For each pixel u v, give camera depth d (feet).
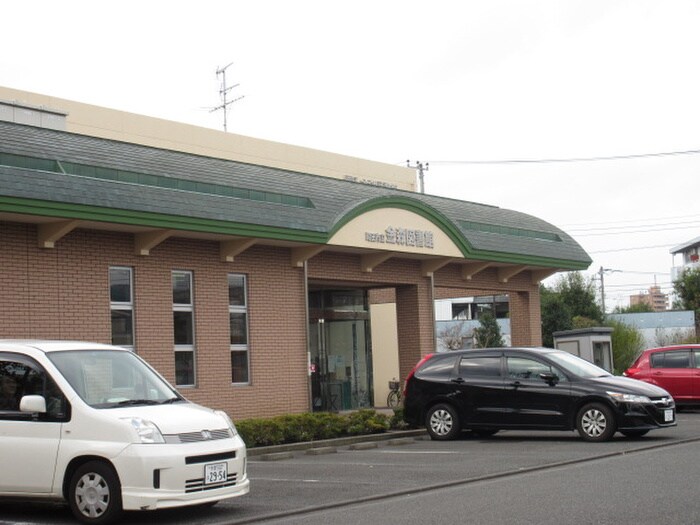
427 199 93.76
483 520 31.91
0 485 34.01
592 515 32.14
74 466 33.27
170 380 65.67
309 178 80.94
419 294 89.30
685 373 85.15
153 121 104.53
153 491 31.99
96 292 61.72
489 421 61.46
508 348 62.75
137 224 59.31
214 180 67.41
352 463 50.85
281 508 36.17
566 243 103.19
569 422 58.75
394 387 99.50
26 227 58.03
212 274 69.67
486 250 89.92
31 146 57.77
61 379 34.35
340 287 91.61
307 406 76.07
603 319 167.84
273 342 74.08
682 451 51.47
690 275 203.72
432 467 47.73
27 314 57.62
